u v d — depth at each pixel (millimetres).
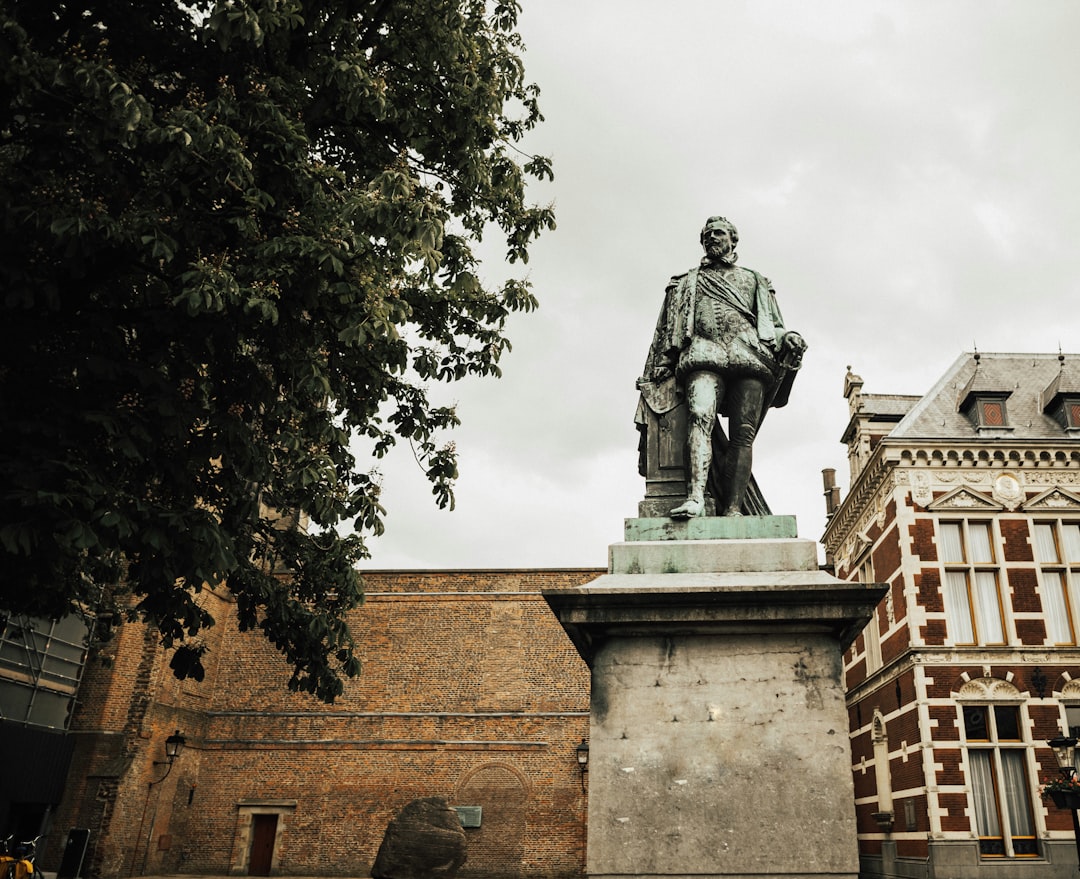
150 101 6883
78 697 22578
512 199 9578
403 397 9383
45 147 6125
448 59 8359
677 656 3656
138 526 5801
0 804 19594
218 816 24797
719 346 4477
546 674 25703
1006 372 23922
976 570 20219
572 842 23688
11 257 5785
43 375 6148
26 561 5996
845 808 3361
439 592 26906
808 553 3898
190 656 8516
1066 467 20672
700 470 4254
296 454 7297
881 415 24797
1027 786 18438
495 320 9688
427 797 22375
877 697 22453
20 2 6477
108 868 21016
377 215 6574
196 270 5848
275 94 7215
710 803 3408
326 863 24062
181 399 6207
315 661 9469
